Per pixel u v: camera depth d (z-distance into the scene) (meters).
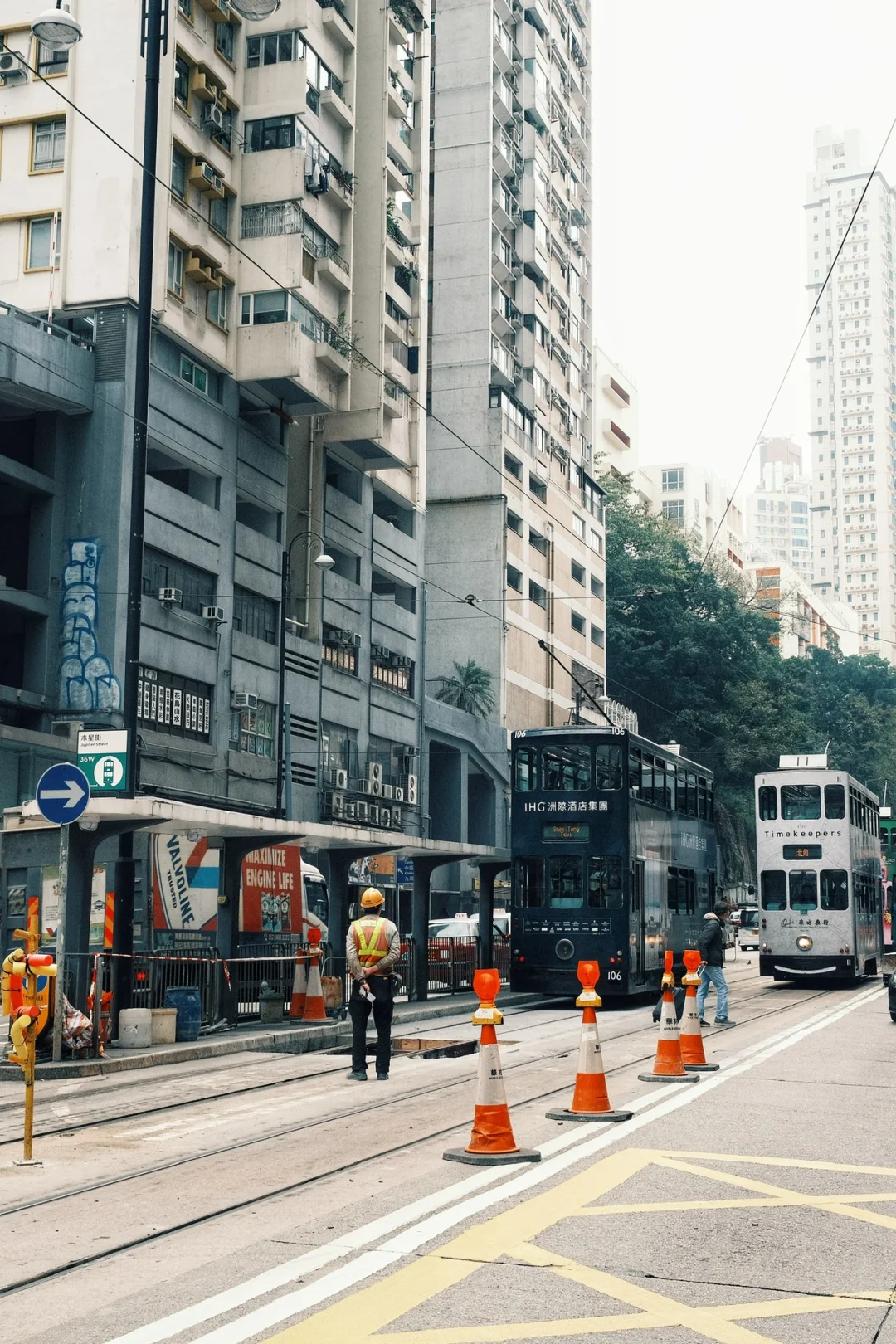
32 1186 8.49
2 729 29.36
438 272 61.22
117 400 32.41
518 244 65.12
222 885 19.09
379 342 42.56
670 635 72.25
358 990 14.09
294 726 40.50
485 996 9.29
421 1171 8.71
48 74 33.56
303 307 38.47
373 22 44.06
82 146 33.09
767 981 36.91
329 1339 5.25
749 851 76.56
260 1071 15.02
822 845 32.34
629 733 25.30
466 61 62.53
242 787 36.88
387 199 44.84
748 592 82.06
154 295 33.06
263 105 38.00
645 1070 14.49
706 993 20.78
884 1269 6.36
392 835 21.80
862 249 197.50
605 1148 9.44
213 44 36.69
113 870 23.61
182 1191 8.27
